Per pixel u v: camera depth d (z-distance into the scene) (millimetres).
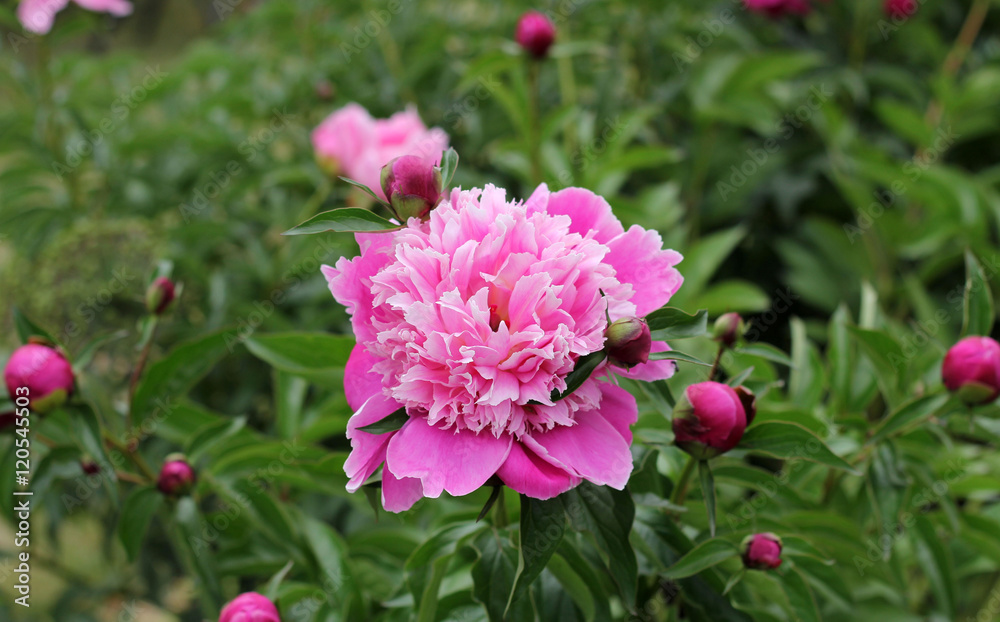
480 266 731
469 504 936
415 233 736
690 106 1464
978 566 1006
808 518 887
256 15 1606
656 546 821
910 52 1651
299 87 1473
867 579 953
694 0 1513
